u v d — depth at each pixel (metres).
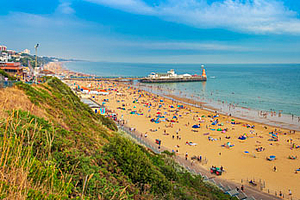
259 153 44.38
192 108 90.56
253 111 86.00
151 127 60.91
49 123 11.83
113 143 13.79
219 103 102.75
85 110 34.50
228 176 34.66
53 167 6.20
